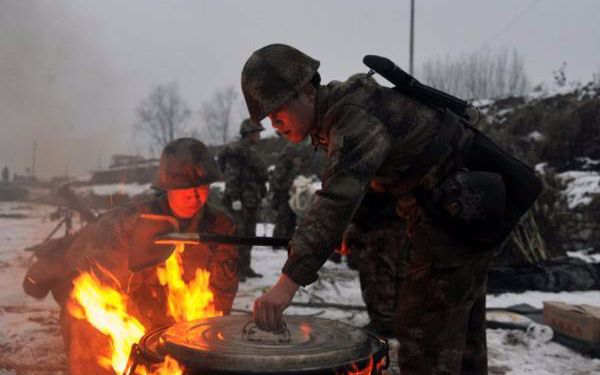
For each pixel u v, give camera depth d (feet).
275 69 6.19
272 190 32.09
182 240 6.77
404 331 6.75
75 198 12.17
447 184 6.24
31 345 11.66
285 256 31.68
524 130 53.11
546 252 24.11
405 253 12.51
